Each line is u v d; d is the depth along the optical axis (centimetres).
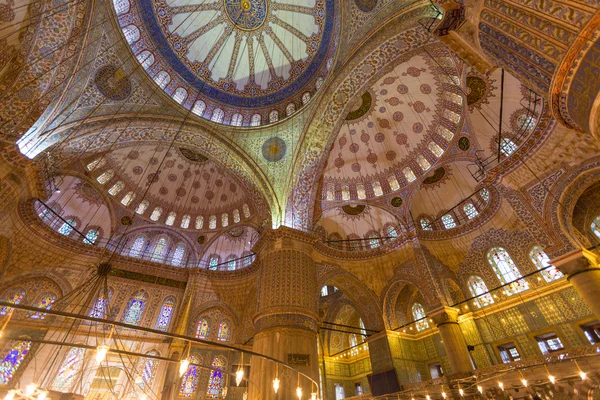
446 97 1462
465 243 1559
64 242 1515
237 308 1792
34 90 988
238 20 1677
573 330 1169
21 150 1059
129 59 1320
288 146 1597
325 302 2053
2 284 1316
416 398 1264
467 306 1484
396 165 1730
